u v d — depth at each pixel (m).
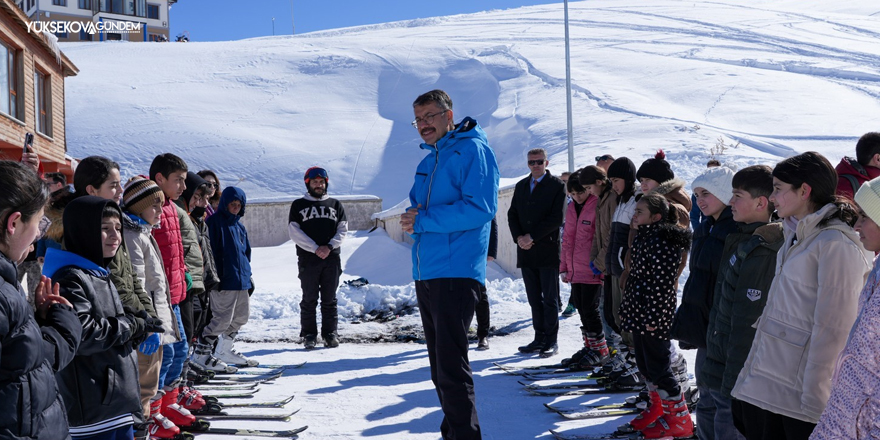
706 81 39.50
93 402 2.88
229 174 33.78
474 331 9.11
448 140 3.97
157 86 46.62
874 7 69.44
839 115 30.88
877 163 4.41
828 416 2.30
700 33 57.34
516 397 5.62
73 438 2.87
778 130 28.88
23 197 2.15
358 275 15.14
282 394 5.83
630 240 4.96
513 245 13.24
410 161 36.00
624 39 56.88
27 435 2.13
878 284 2.25
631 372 5.68
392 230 18.94
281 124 40.72
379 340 8.83
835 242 2.62
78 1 70.19
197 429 4.63
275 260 17.58
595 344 6.59
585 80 42.78
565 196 7.39
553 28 65.31
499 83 46.06
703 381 3.37
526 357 7.40
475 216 3.75
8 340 2.09
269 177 33.66
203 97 44.41
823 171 2.75
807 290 2.70
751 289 3.07
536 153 7.30
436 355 3.96
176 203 5.52
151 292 4.01
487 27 69.38
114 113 40.25
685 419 4.39
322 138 38.78
